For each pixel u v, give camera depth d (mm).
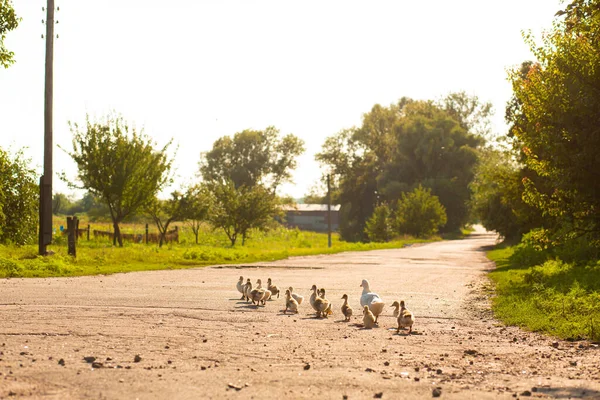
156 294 22719
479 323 17094
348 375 10250
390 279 32219
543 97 26844
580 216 28500
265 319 17234
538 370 10891
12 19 35969
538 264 39344
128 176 56438
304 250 64125
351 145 181750
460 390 9352
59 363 10812
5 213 45031
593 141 25094
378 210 117812
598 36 26578
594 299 19391
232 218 74688
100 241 61250
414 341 14000
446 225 150250
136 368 10539
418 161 150375
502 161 67000
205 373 10266
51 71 36062
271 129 193875
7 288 23688
